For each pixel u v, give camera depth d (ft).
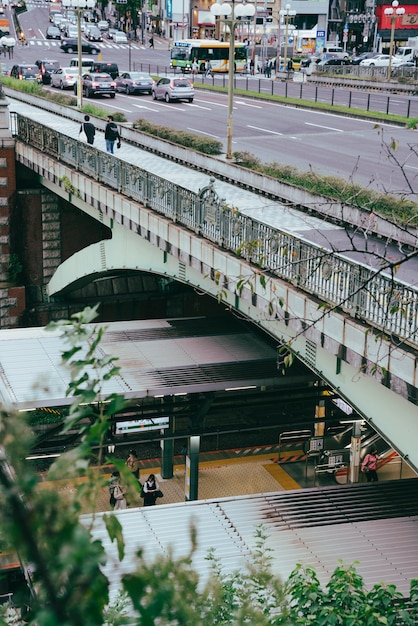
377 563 52.49
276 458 94.99
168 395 78.07
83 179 102.73
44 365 77.25
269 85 243.40
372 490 61.72
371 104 188.34
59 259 144.05
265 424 78.79
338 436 88.74
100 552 7.07
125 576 8.24
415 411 49.60
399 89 215.31
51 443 73.36
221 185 102.58
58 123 157.69
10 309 139.74
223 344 86.02
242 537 55.06
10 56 315.37
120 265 102.37
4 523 6.72
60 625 6.68
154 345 84.84
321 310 53.67
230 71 111.34
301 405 102.68
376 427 53.57
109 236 144.97
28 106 188.75
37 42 375.66
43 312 140.26
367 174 105.19
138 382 76.13
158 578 8.50
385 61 286.05
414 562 52.54
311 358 59.21
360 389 54.60
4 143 137.08
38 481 7.11
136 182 88.58
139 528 55.52
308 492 61.05
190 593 9.60
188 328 90.27
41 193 140.56
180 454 98.02
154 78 250.98
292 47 337.72
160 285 135.33
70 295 138.72
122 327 89.92
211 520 56.95
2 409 7.32
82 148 105.40
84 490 8.71
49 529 6.89
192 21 395.14
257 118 169.17
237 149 128.36
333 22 385.09
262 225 62.39
